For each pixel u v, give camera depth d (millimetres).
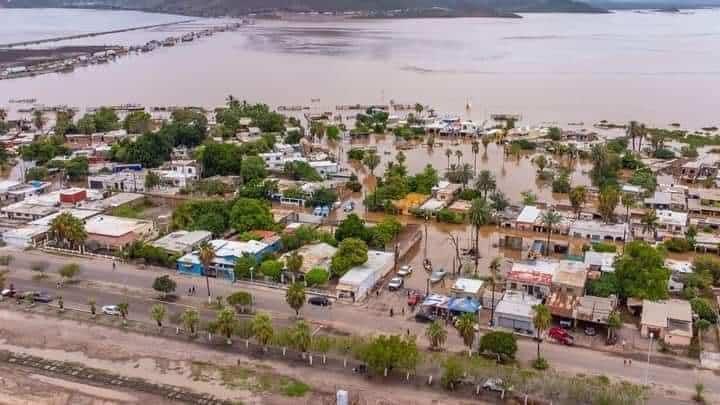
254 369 131500
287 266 171250
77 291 167500
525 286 163000
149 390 124312
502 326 148000
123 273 179125
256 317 139000
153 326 149000
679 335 139375
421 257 193750
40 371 131125
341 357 135500
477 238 187000
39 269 178875
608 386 119250
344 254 174750
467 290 159125
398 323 150250
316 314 154375
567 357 135000
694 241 197750
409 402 119750
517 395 121000
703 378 127312
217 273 178125
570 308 147125
